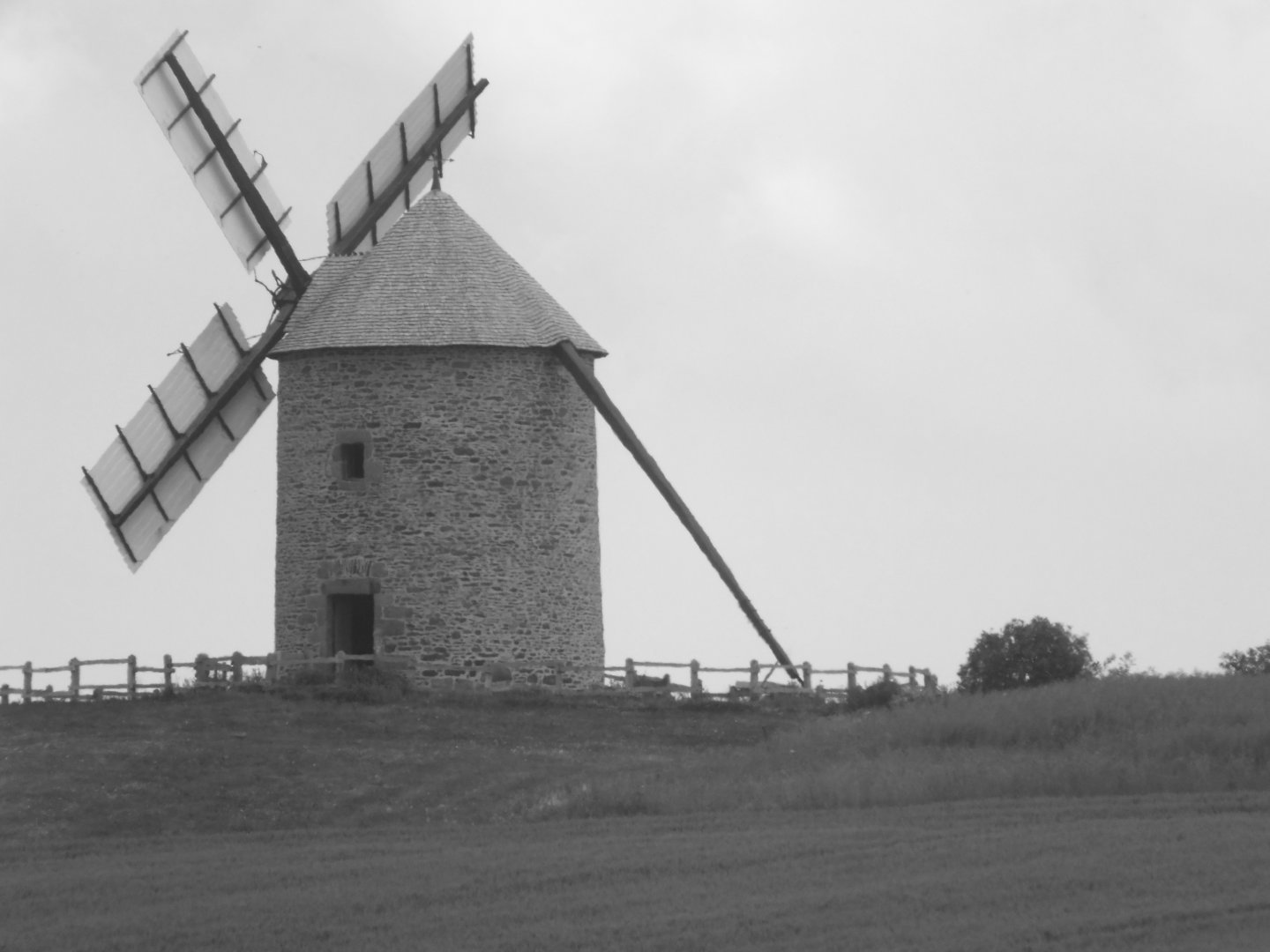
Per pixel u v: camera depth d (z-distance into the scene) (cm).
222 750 7462
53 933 4866
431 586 8750
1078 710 7388
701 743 7875
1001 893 4891
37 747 7494
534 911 4931
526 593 8838
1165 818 5834
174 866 5644
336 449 8862
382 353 8850
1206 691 7675
